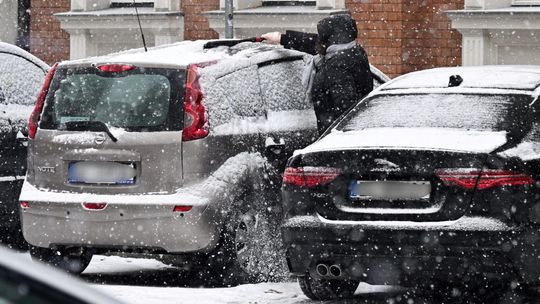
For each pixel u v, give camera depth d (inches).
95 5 1622.8
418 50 1379.2
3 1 1700.3
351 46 877.8
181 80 742.5
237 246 746.2
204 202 722.8
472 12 1307.8
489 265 595.5
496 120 657.6
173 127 733.3
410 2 1380.4
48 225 749.3
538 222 606.5
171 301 661.9
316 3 1433.3
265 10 1471.5
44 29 1659.7
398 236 607.2
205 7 1534.2
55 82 772.6
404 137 636.1
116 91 753.0
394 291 727.7
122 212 727.7
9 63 936.9
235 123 764.0
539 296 653.3
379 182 619.5
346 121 703.7
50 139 755.4
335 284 684.7
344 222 624.1
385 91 727.7
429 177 606.9
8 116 918.4
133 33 1585.9
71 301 179.3
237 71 783.7
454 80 713.0
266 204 774.5
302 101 852.6
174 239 722.8
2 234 984.9
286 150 808.3
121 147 733.9
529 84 701.9
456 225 596.4
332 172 633.0
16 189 922.7
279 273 780.0
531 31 1282.0
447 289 712.4
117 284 781.3
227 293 692.1
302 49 915.4
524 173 606.5
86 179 743.7
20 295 177.2
